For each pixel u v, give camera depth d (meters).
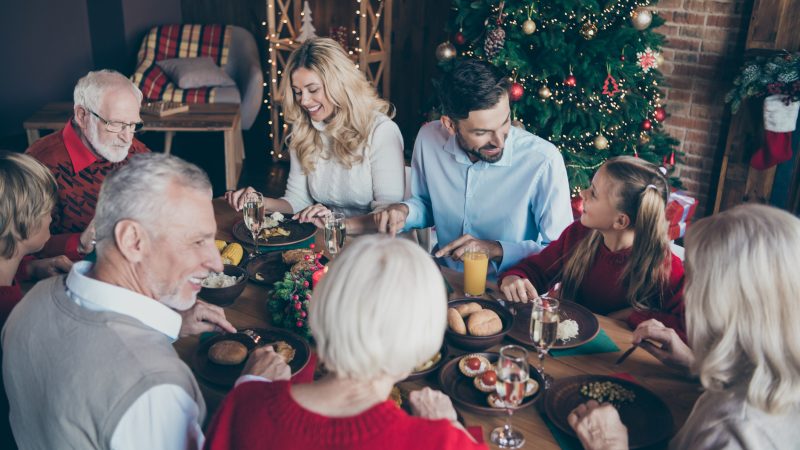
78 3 6.15
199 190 1.20
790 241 1.08
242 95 5.64
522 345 1.66
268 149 5.79
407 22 5.60
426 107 3.98
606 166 1.85
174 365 1.13
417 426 0.86
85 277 1.16
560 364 1.58
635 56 3.70
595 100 3.54
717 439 1.11
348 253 0.89
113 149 2.35
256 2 6.11
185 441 1.11
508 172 2.29
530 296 1.86
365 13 4.86
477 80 1.97
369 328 0.84
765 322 1.07
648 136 3.95
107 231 1.16
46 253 2.11
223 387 1.46
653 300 1.85
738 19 4.07
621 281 1.91
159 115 4.61
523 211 2.32
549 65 3.45
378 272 0.86
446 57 3.76
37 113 4.70
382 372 0.88
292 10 5.82
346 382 0.91
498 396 1.40
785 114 3.80
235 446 0.92
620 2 3.60
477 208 2.38
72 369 1.10
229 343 1.55
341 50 2.42
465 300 1.79
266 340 1.63
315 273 1.74
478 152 2.15
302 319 1.66
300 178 2.65
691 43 4.31
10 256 1.60
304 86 2.38
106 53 6.23
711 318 1.13
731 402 1.11
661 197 1.77
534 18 3.49
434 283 0.88
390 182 2.52
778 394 1.06
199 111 4.82
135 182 1.14
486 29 3.50
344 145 2.47
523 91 3.56
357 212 2.63
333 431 0.86
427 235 2.69
